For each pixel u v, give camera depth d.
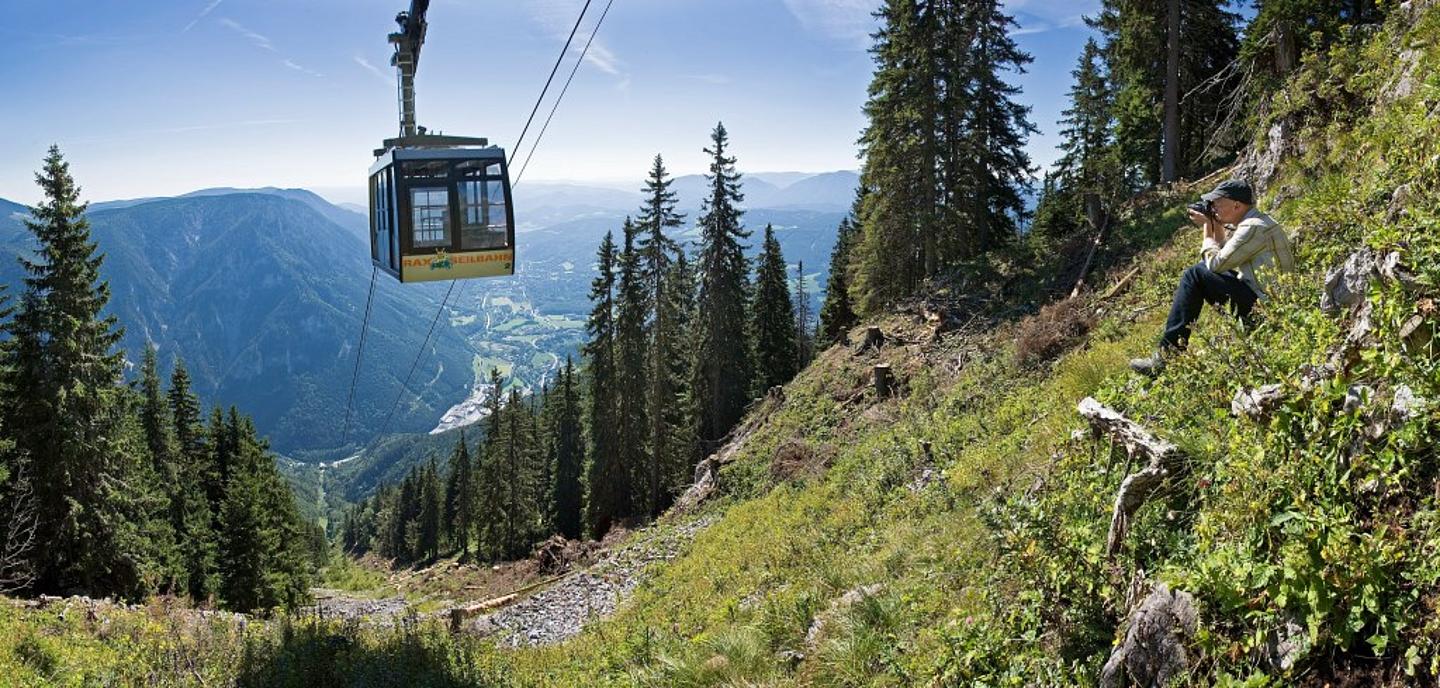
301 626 13.64
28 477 25.66
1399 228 4.27
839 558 9.99
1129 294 15.44
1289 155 12.70
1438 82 7.41
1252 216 6.03
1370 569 2.75
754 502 19.66
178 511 41.62
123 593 27.88
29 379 26.64
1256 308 5.44
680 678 7.46
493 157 15.01
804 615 7.74
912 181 31.00
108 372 28.25
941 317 25.12
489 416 67.75
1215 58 28.55
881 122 31.28
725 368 44.28
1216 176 21.81
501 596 26.44
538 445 71.94
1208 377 5.26
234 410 59.16
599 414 43.03
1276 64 17.11
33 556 26.00
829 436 22.47
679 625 11.27
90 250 27.88
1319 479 3.32
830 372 27.03
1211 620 3.30
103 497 27.81
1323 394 3.50
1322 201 8.09
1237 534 3.48
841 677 6.09
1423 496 2.90
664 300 41.31
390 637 12.77
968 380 17.12
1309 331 4.65
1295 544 3.02
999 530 5.23
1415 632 2.56
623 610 15.20
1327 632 2.82
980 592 5.62
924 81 29.67
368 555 118.75
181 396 53.41
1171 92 26.52
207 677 10.45
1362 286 4.51
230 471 53.38
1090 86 36.53
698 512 24.25
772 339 53.75
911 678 5.48
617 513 42.81
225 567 36.34
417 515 96.06
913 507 10.29
